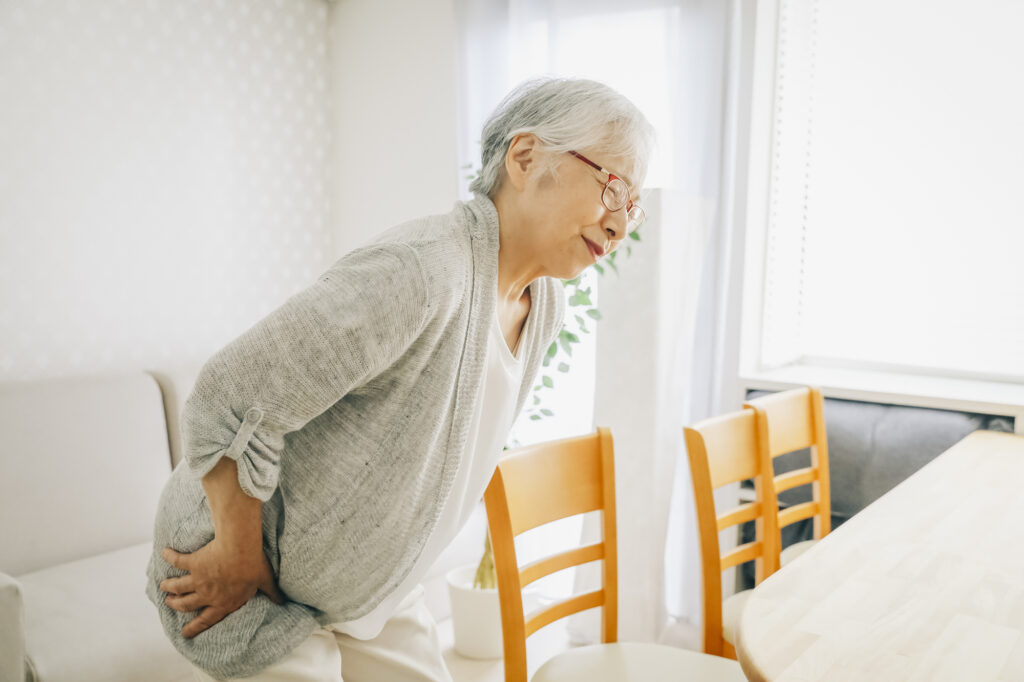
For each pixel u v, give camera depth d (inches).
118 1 112.4
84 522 93.4
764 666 35.6
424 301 35.7
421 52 132.1
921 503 59.8
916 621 40.1
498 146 41.9
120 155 114.2
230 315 130.3
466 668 94.0
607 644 61.5
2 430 89.7
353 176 142.7
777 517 73.0
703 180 102.2
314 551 40.6
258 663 40.8
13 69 102.3
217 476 37.1
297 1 136.2
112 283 114.5
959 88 101.3
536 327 48.6
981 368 101.7
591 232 41.4
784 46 107.9
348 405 39.2
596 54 111.7
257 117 131.9
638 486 91.0
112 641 71.4
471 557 107.2
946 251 103.6
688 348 96.3
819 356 116.1
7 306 103.7
